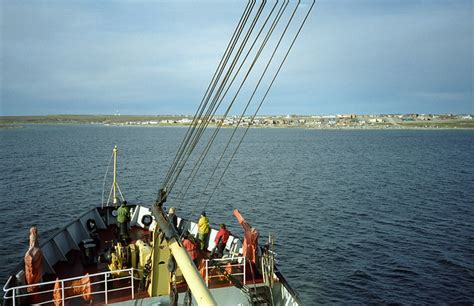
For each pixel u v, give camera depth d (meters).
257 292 15.63
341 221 47.31
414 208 54.25
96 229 23.17
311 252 36.81
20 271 15.50
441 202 58.12
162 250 13.87
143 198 57.22
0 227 42.25
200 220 19.95
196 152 134.38
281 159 117.06
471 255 36.31
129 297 14.45
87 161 101.88
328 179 79.12
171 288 10.07
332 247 38.22
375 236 41.72
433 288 29.92
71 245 20.53
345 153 140.88
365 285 30.31
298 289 29.50
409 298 28.42
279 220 47.31
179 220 22.86
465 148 167.38
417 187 71.00
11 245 36.78
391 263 34.41
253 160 112.31
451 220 48.09
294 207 53.81
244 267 16.11
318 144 192.38
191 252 16.39
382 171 92.81
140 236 22.69
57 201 54.22
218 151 140.75
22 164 93.50
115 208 24.47
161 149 143.50
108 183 68.56
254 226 44.72
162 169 87.88
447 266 33.84
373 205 55.81
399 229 44.31
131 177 75.75
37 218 45.94
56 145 157.62
